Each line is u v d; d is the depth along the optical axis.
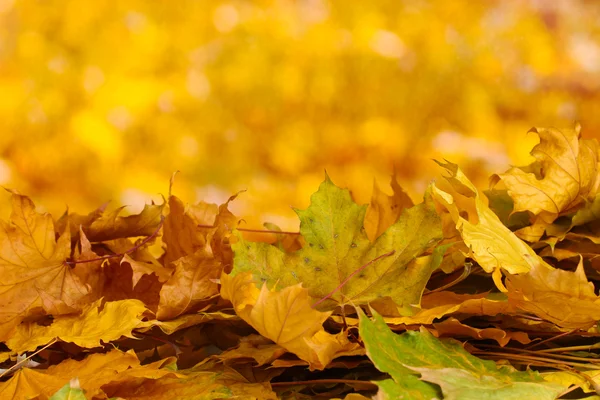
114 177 4.30
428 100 4.48
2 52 4.23
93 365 1.10
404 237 1.14
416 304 1.12
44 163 4.25
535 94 4.54
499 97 4.53
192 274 1.14
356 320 1.12
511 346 1.13
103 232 1.23
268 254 1.15
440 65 4.46
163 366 1.11
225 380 1.09
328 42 4.42
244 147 4.41
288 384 1.09
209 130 4.39
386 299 1.12
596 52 4.51
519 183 1.21
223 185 4.38
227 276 1.09
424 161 4.47
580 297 1.08
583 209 1.21
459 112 4.49
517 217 1.27
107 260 1.20
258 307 1.05
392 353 1.05
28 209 1.16
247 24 4.39
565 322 1.10
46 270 1.17
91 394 1.07
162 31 4.34
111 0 4.27
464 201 2.03
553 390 1.05
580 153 1.22
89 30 4.27
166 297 1.13
